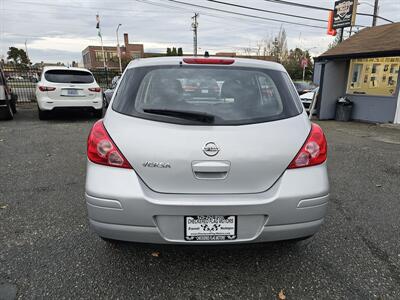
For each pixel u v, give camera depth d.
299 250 2.70
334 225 3.15
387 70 10.43
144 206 1.98
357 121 11.55
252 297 2.14
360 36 12.46
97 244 2.76
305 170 2.11
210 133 2.03
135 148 2.02
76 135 7.59
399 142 7.50
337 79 11.88
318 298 2.13
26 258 2.54
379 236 2.94
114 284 2.25
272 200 2.01
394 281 2.30
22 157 5.56
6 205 3.55
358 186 4.30
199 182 2.02
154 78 2.33
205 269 2.43
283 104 2.27
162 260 2.53
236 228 2.04
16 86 15.99
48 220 3.20
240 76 2.38
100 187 2.03
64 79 9.53
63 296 2.12
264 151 2.04
